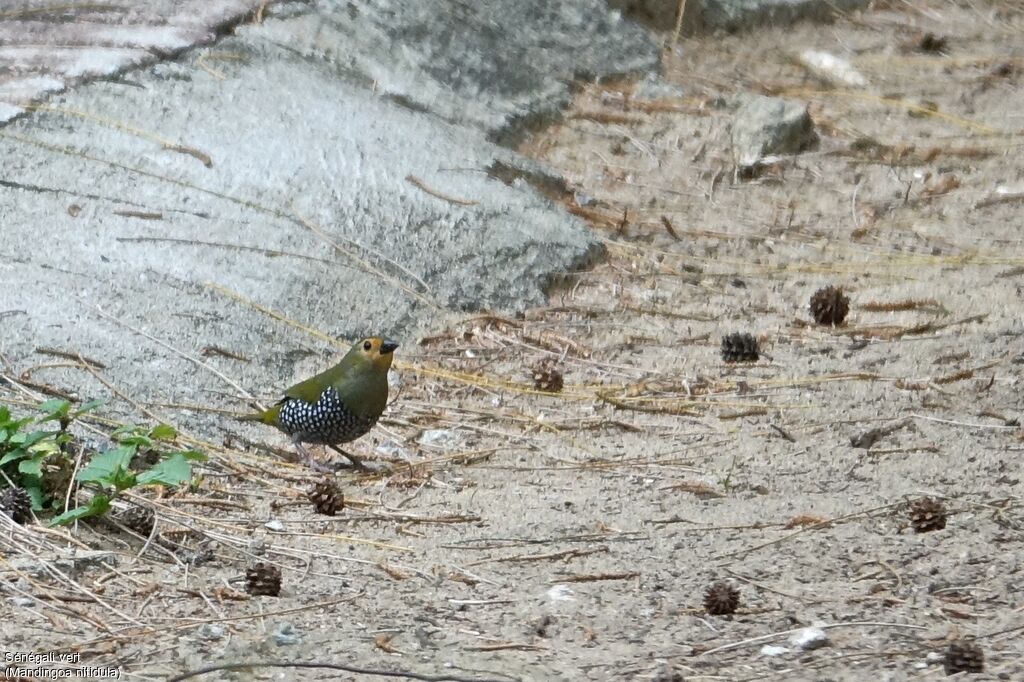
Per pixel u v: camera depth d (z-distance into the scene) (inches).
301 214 558.6
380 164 595.2
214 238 536.7
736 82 759.1
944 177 680.4
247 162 575.2
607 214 633.0
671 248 613.0
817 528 380.2
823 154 700.0
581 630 323.0
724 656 309.7
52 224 524.1
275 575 337.1
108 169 556.7
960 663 298.4
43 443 380.2
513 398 489.4
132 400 445.1
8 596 322.7
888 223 641.6
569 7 761.0
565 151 682.8
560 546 371.6
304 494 410.6
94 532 358.3
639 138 698.8
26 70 599.5
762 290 582.9
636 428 466.6
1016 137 718.5
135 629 314.8
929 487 408.8
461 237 572.4
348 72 658.8
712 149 696.4
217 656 303.7
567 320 550.9
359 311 526.3
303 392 432.1
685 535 378.0
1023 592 338.0
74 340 466.6
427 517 392.8
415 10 703.1
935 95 762.2
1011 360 507.2
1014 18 856.3
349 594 340.2
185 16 655.1
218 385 466.9
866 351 522.3
